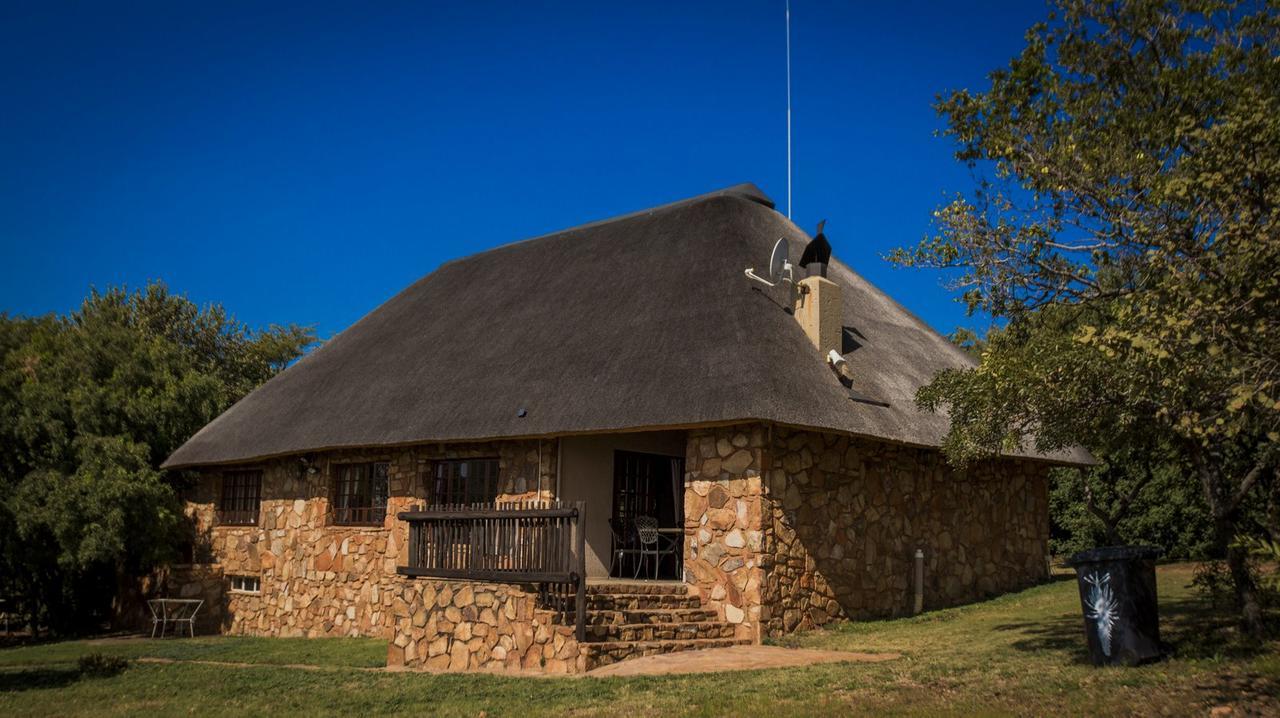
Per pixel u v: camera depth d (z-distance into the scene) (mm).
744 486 13758
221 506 21844
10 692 12109
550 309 18844
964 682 9172
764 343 14516
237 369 34906
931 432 15812
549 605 12078
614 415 14344
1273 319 7094
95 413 20891
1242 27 11766
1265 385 6895
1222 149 7992
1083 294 10859
